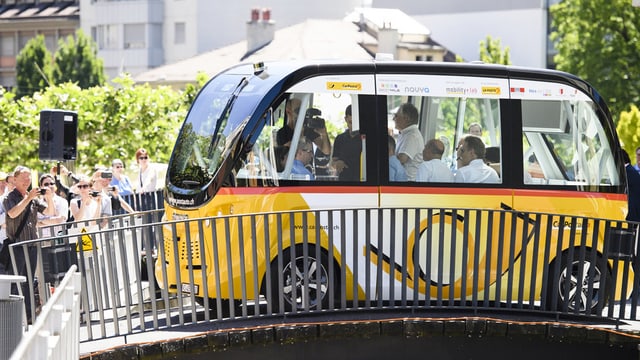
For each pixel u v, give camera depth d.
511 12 140.62
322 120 23.19
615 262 22.89
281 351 21.03
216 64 137.12
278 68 23.50
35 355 11.93
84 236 21.95
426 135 23.81
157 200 34.47
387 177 23.47
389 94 23.59
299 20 157.00
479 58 131.62
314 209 22.45
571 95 24.75
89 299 21.14
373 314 22.23
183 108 66.88
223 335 20.52
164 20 162.00
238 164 22.75
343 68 23.42
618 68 103.94
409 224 23.48
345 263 21.98
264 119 22.88
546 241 22.86
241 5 158.38
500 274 22.81
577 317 23.19
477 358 22.02
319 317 21.86
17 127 60.84
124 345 19.73
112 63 164.88
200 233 21.02
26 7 175.25
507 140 24.25
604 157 24.95
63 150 28.83
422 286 23.56
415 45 130.25
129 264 25.02
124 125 63.59
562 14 108.19
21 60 152.12
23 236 25.14
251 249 22.70
